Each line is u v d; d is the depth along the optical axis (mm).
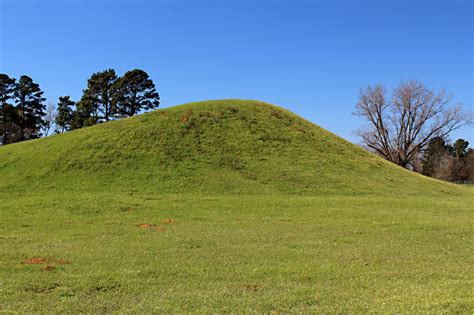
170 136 28062
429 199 23672
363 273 8602
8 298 6770
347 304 6578
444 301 6598
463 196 26906
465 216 18156
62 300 6730
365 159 31000
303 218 16328
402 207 19906
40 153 26344
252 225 14656
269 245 11359
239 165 25609
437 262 9711
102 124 31219
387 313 6129
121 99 58500
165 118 30578
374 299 6844
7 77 62281
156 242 11547
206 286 7582
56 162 24391
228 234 12852
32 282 7598
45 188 21172
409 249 11141
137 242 11547
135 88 58969
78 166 23938
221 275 8312
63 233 12906
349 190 23938
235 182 23250
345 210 18234
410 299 6793
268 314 6172
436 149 84938
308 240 12164
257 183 23469
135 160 24969
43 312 6195
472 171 80688
